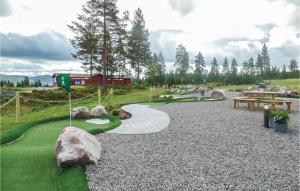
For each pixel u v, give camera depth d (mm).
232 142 11242
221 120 16312
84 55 53344
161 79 80688
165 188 6891
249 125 14844
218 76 123062
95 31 47844
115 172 7840
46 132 12539
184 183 7180
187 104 25891
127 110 20750
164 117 17438
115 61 56812
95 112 17219
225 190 6805
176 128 13953
